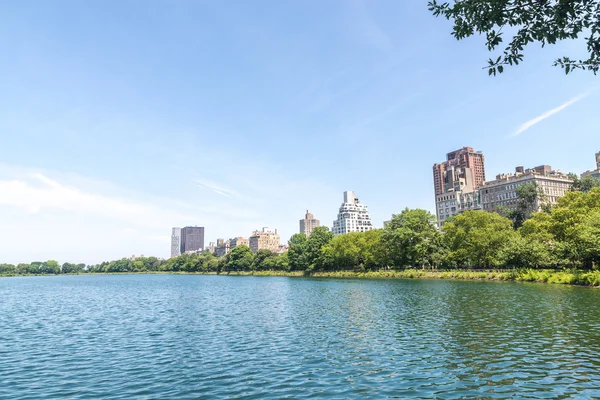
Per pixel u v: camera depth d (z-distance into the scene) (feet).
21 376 76.13
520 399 58.49
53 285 547.90
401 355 85.97
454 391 62.54
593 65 39.78
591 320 120.16
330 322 135.33
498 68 40.86
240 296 263.29
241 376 73.10
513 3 38.88
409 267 463.42
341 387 65.72
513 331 107.04
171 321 149.59
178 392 64.69
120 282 614.75
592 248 247.50
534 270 295.48
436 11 42.34
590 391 61.11
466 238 386.11
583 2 37.24
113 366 82.48
